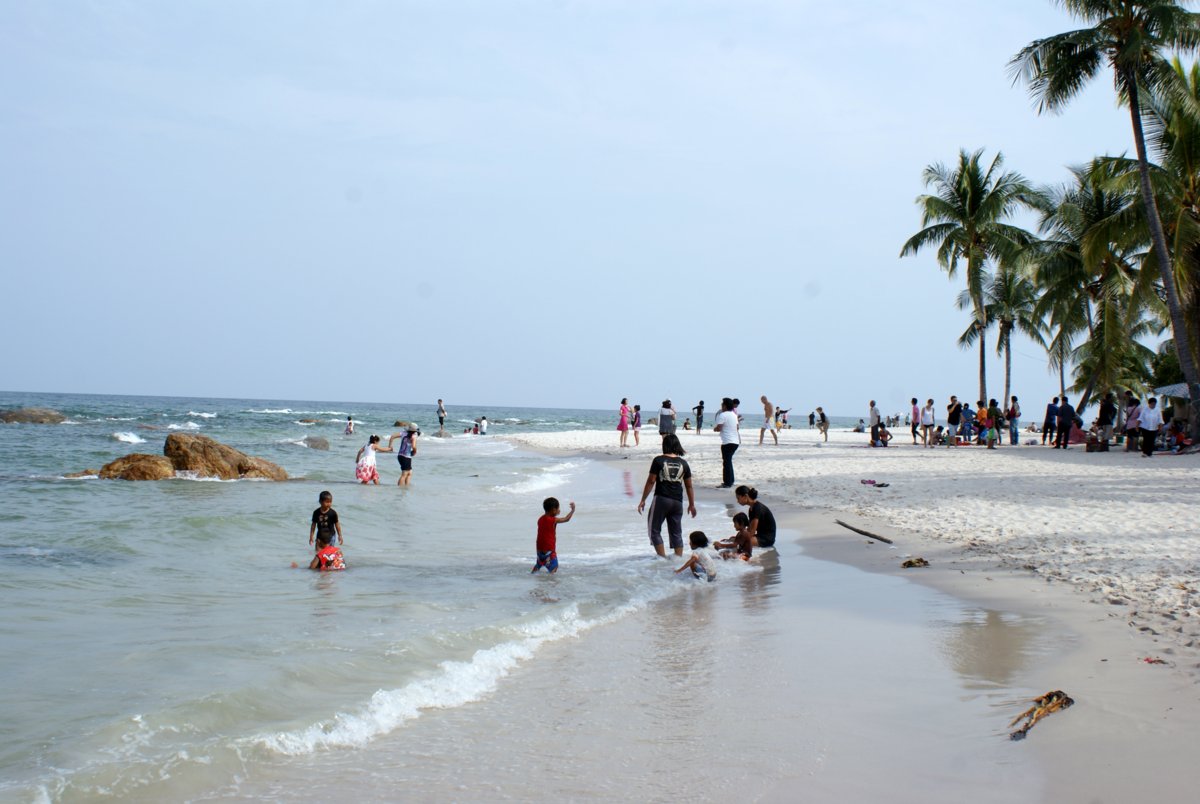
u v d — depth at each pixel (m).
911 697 5.61
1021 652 6.57
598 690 5.89
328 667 6.16
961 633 7.24
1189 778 4.19
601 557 12.07
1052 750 4.59
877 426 37.53
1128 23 26.83
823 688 5.86
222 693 5.39
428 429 78.69
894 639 7.14
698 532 10.45
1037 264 39.53
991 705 5.39
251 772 4.44
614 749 4.79
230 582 9.91
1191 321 31.73
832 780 4.30
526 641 7.14
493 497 20.72
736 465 26.83
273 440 46.94
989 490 17.98
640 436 54.47
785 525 14.57
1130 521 12.87
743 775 4.39
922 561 10.58
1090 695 5.44
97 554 11.55
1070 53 27.95
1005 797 4.05
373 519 16.12
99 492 19.23
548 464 32.69
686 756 4.67
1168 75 26.91
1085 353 50.19
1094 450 31.47
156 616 7.93
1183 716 5.02
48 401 144.88
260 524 14.66
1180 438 30.42
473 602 8.83
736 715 5.34
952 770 4.40
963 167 44.06
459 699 5.68
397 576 10.44
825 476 22.59
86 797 4.03
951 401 40.41
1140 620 7.28
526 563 11.53
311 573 10.64
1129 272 36.91
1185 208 29.92
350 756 4.70
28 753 4.50
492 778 4.40
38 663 6.18
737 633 7.51
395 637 7.15
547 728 5.15
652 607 8.70
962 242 45.34
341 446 44.62
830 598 8.94
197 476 23.69
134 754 4.48
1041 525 12.82
